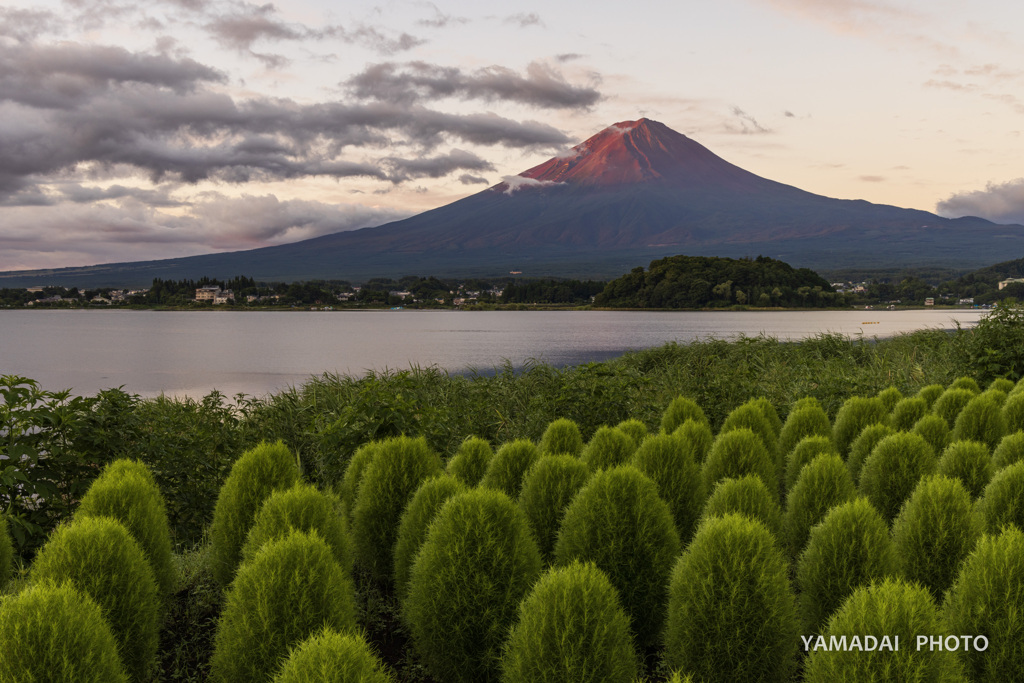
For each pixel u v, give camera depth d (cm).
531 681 327
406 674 425
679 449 588
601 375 1089
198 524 743
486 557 399
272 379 3609
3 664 287
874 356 1750
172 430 821
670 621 390
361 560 563
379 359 4628
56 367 4462
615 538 446
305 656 275
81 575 380
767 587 364
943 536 450
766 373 1380
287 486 554
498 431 1000
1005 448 671
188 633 486
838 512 435
